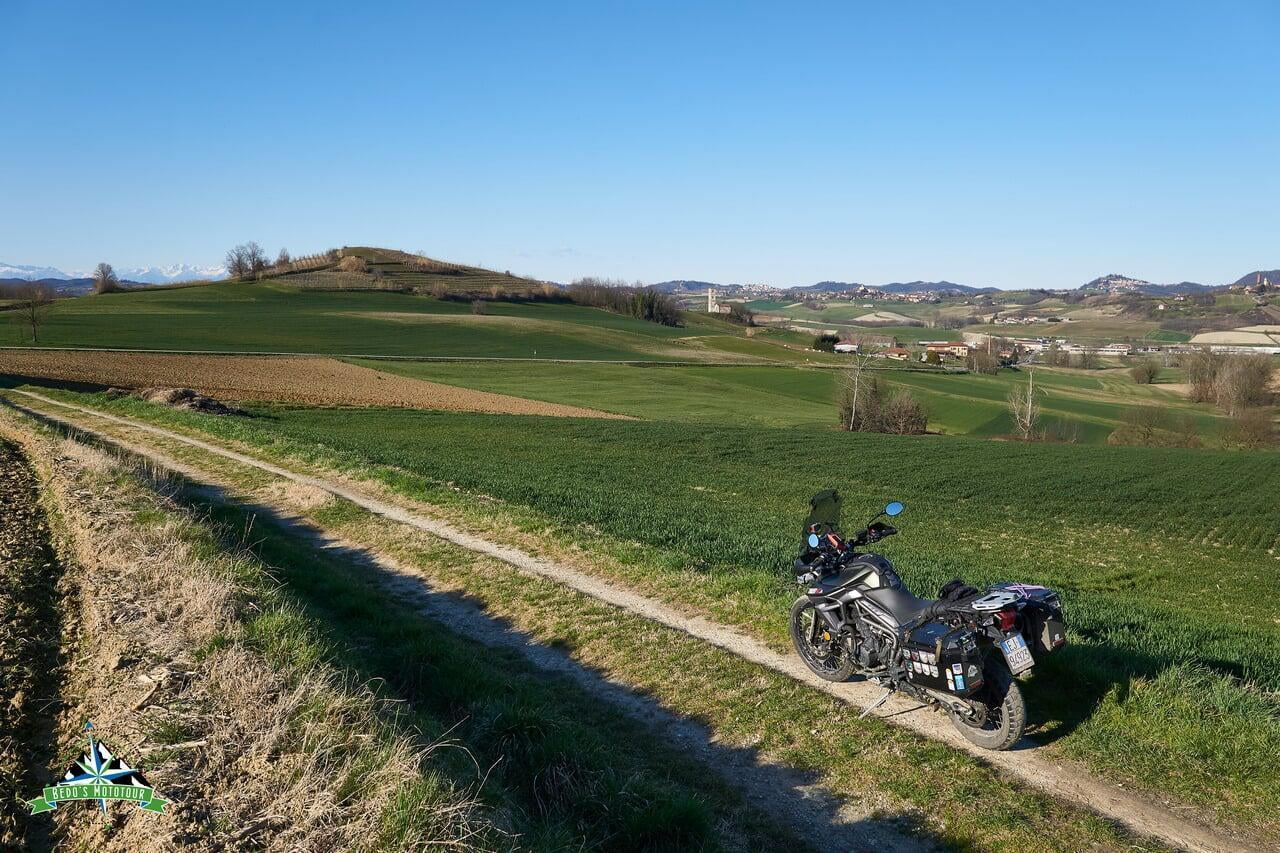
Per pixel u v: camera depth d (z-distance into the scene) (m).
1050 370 146.62
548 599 10.48
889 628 6.96
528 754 6.05
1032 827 5.41
